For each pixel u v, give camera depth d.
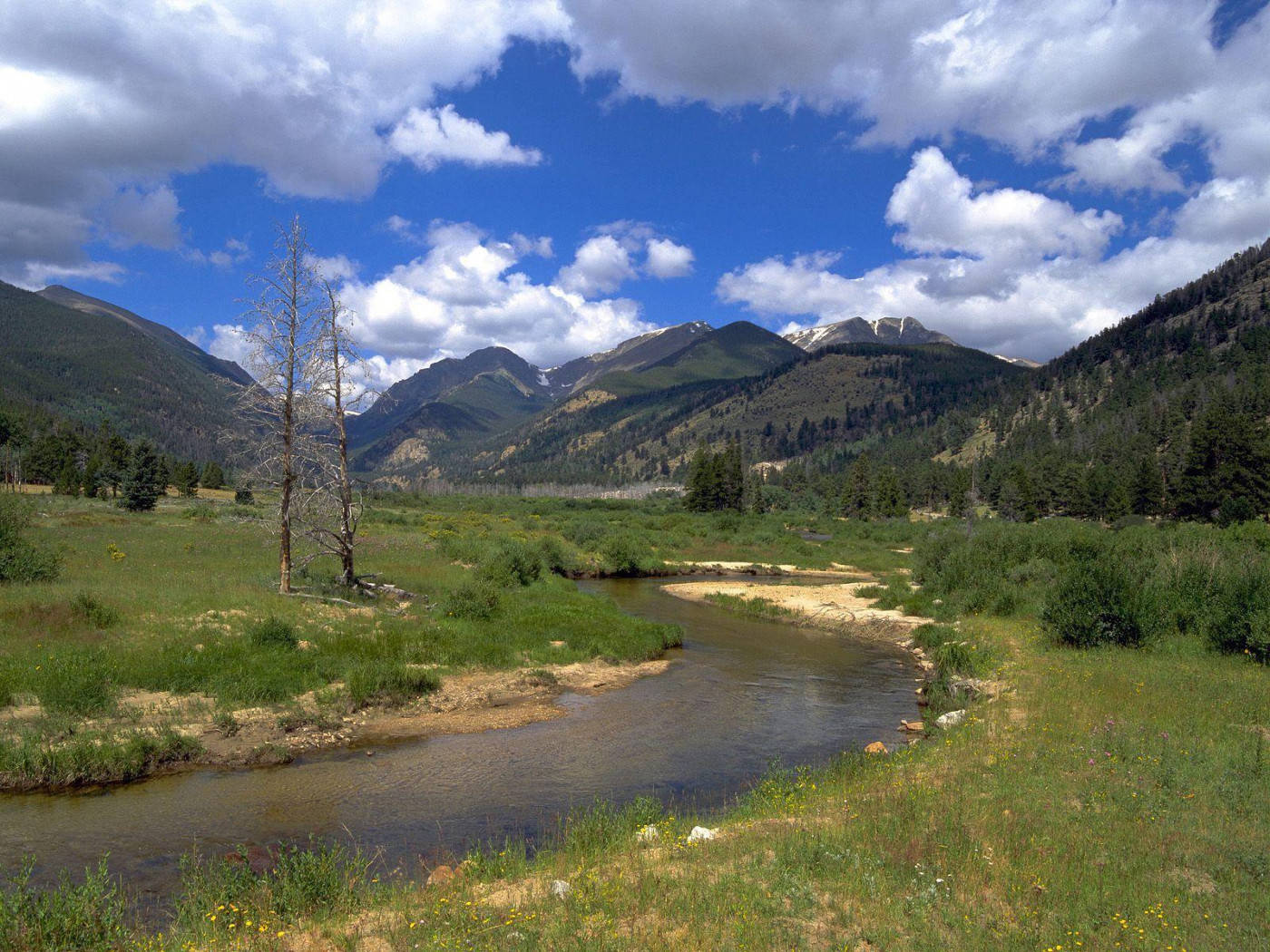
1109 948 5.56
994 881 6.79
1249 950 5.58
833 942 5.77
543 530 64.88
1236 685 14.31
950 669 18.42
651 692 18.48
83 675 13.80
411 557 38.00
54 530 39.09
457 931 5.98
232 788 11.23
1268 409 108.44
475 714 15.87
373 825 10.04
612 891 6.68
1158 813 8.48
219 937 6.10
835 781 10.84
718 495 104.06
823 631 28.55
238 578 24.97
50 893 6.66
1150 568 23.20
